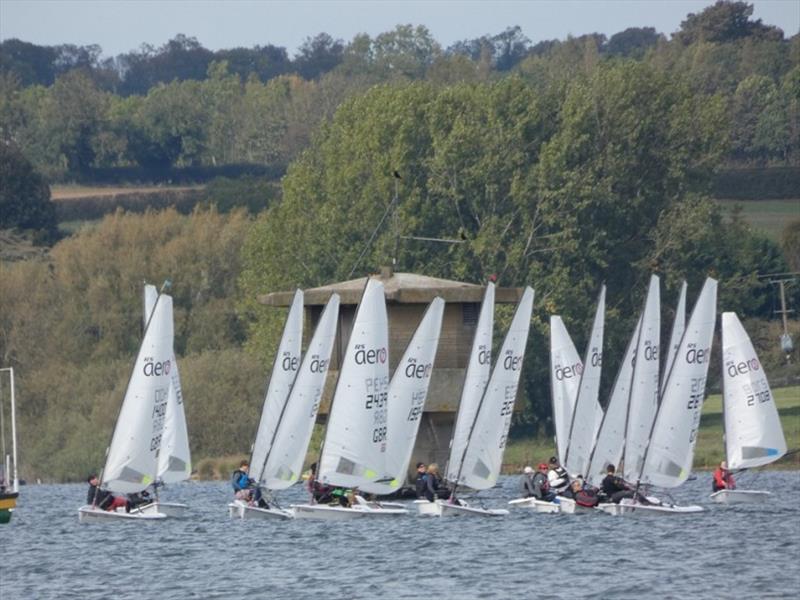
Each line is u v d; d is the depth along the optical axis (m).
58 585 176.12
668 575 173.50
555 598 160.00
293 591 167.25
